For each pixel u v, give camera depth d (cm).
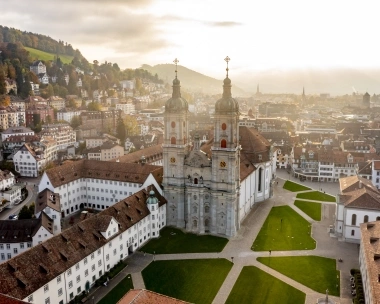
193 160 13738
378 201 12694
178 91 13962
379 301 7488
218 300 9812
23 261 8738
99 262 10644
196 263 11662
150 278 10800
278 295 10000
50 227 12544
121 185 15775
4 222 12294
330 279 10719
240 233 13850
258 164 16688
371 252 9531
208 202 13825
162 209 14138
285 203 16962
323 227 14300
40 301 8669
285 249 12575
